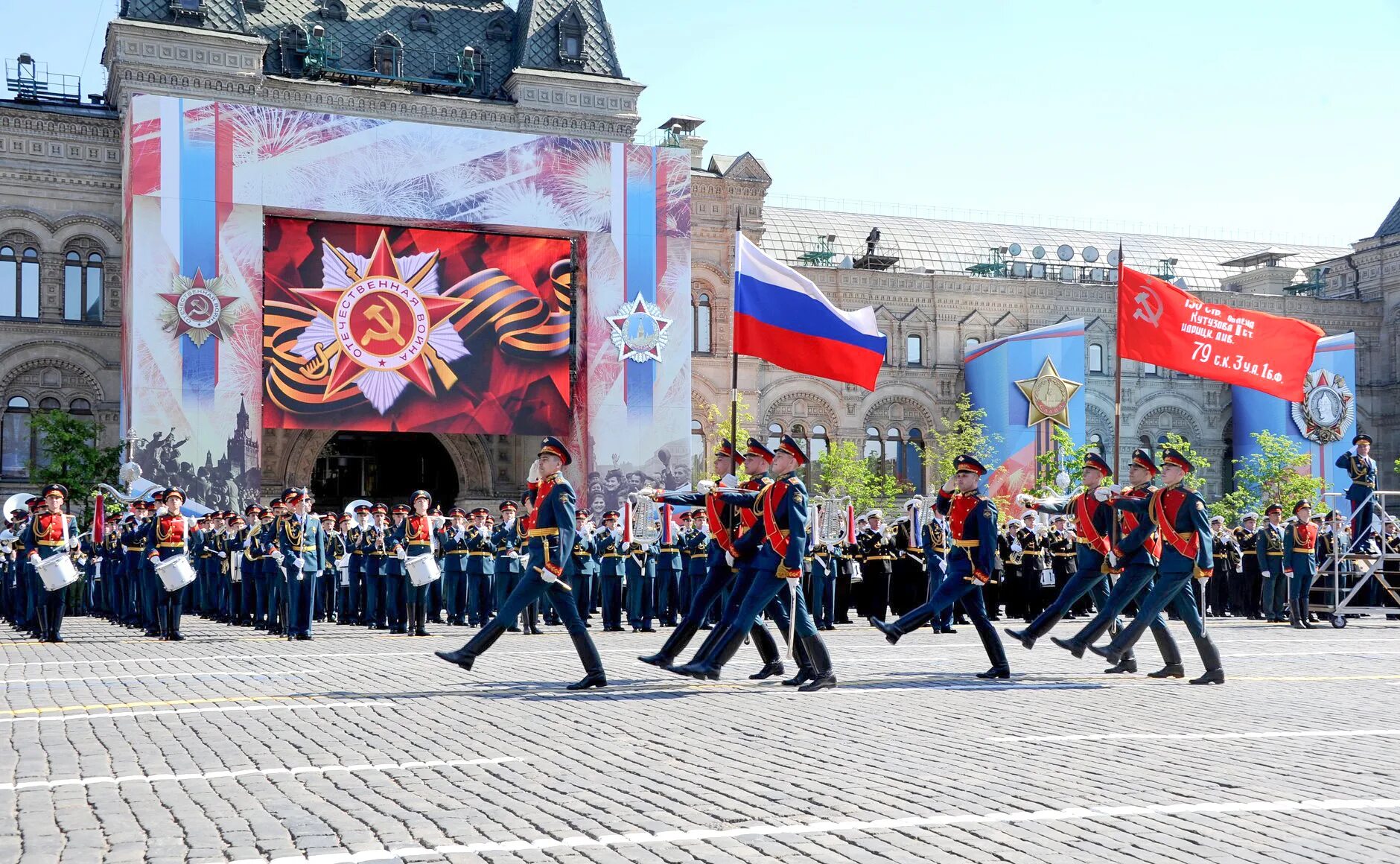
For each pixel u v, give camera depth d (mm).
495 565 31031
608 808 10133
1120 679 19219
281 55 56625
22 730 13719
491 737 13336
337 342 50938
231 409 49031
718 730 13922
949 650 24016
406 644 26016
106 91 57844
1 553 33625
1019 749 12914
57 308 54094
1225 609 37781
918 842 9148
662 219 55031
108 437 54625
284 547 27672
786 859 8703
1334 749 13102
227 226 49281
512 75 58250
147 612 28766
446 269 52594
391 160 51156
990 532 18781
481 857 8734
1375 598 35812
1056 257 79250
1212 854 8953
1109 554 19344
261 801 10344
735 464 18844
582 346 54719
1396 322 75250
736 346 30000
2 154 53312
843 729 14039
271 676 19109
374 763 11938
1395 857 8938
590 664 17453
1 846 8922
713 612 30094
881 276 69188
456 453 59250
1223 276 83812
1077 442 67312
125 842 9070
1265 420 71938
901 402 69312
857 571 34062
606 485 53750
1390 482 74938
